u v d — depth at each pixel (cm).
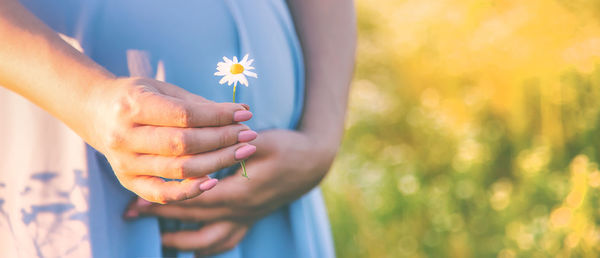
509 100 261
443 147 262
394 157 259
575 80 243
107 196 80
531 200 216
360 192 225
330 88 90
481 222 219
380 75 330
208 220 82
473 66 276
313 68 91
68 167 79
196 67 81
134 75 79
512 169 255
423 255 207
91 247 79
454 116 278
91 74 69
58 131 79
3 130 79
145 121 66
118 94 67
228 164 69
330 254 100
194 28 81
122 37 79
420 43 304
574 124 242
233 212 81
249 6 85
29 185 79
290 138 83
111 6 78
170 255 87
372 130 295
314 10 92
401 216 219
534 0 273
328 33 92
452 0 307
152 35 79
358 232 209
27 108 79
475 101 270
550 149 241
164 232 84
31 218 79
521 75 256
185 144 66
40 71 69
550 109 248
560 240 184
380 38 337
